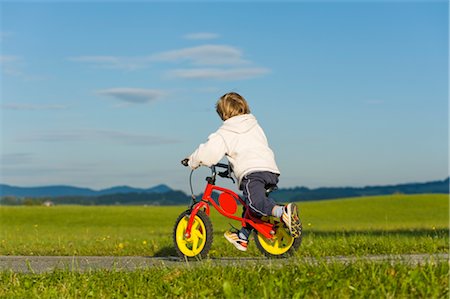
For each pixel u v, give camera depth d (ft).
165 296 18.85
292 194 633.61
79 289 20.13
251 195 26.04
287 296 17.89
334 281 18.67
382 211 168.14
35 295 19.44
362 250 33.78
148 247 39.75
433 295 17.20
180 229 28.12
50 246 43.29
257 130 27.17
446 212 163.63
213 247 36.55
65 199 539.29
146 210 171.53
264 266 21.65
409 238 44.83
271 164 26.53
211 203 28.02
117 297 19.13
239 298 17.97
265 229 27.20
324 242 37.42
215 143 26.58
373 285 18.24
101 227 130.00
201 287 19.44
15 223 139.33
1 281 21.68
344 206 180.34
